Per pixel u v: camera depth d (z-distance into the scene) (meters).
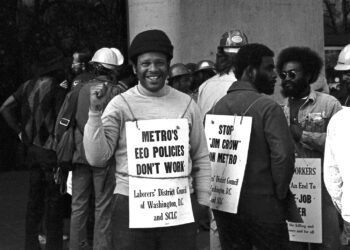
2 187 11.80
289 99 5.43
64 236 8.05
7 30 13.27
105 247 6.45
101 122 4.20
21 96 6.99
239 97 4.70
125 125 4.30
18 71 13.34
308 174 5.26
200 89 6.32
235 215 4.68
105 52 6.76
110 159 4.43
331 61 13.80
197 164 4.50
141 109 4.32
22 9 13.34
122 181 4.33
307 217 5.28
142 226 4.25
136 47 4.28
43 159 6.77
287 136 4.50
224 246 4.89
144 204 4.28
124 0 13.54
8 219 9.16
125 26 13.58
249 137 4.58
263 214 4.57
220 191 4.74
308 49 5.34
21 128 6.98
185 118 4.37
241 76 4.82
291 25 10.97
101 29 13.55
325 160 4.15
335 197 4.15
